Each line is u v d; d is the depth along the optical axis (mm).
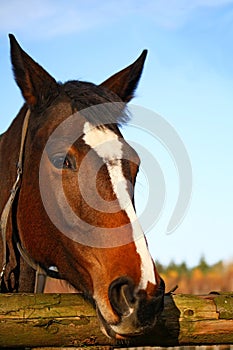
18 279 4117
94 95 3693
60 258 3721
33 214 3795
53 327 3385
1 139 4461
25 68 3959
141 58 4254
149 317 3068
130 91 4238
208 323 3523
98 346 3518
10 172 4109
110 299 3178
